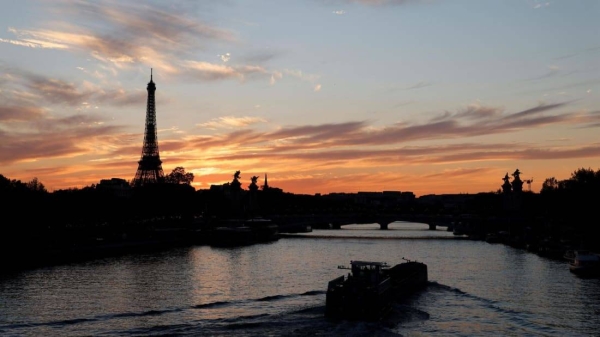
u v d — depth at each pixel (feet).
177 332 453.58
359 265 550.77
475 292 648.38
